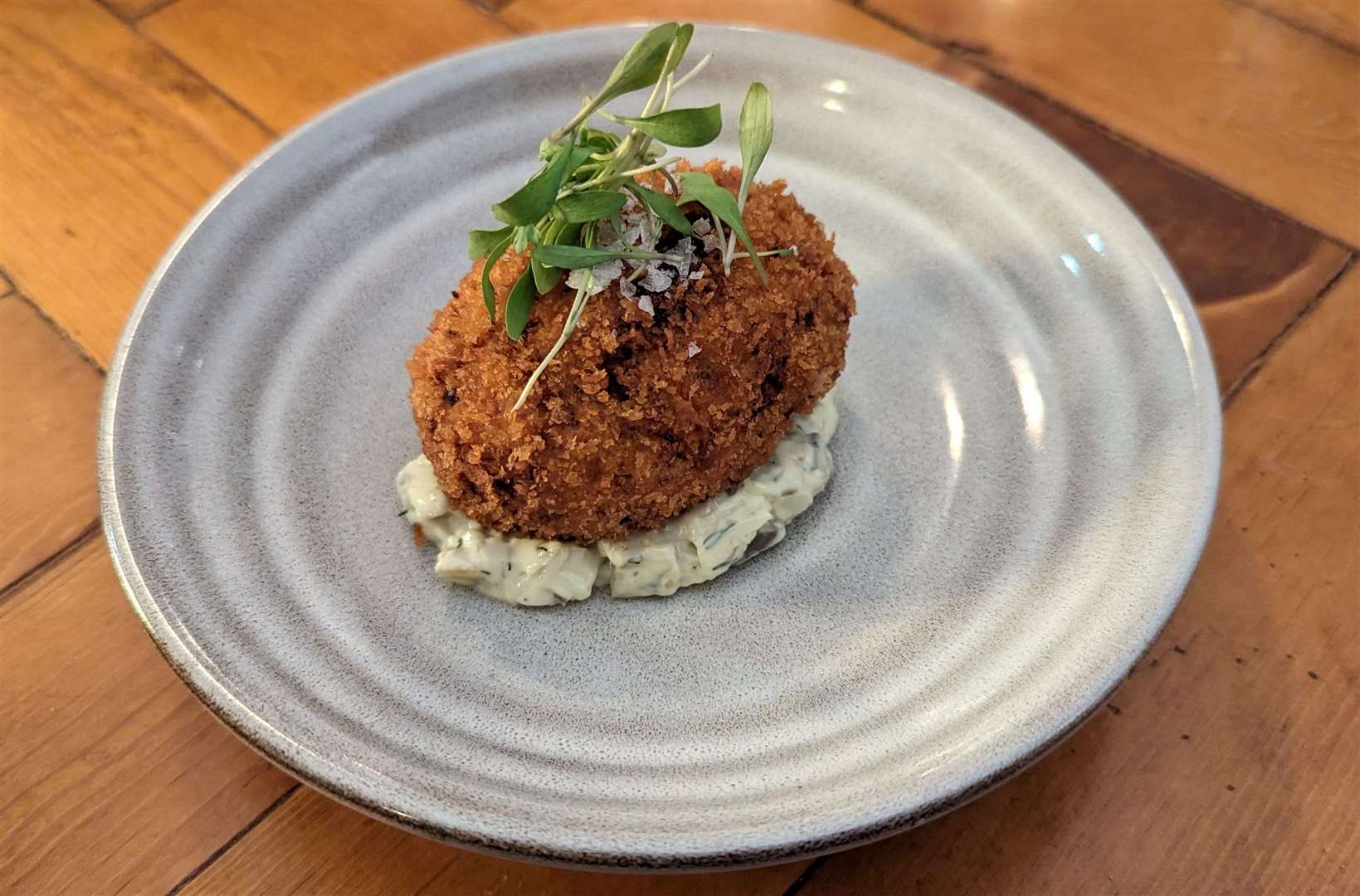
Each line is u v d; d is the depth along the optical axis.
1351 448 0.24
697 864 0.17
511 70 0.27
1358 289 0.26
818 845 0.17
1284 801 0.20
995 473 0.23
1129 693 0.21
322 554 0.22
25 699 0.21
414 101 0.26
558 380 0.20
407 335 0.25
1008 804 0.20
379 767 0.18
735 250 0.21
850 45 0.27
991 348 0.24
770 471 0.22
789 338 0.22
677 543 0.22
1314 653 0.21
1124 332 0.23
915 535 0.22
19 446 0.24
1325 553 0.22
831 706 0.20
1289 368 0.25
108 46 0.31
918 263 0.26
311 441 0.23
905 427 0.24
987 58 0.31
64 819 0.20
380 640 0.21
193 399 0.23
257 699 0.18
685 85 0.28
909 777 0.17
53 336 0.25
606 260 0.20
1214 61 0.31
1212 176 0.28
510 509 0.21
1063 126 0.29
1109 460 0.22
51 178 0.28
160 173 0.28
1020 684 0.19
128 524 0.20
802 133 0.27
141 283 0.26
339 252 0.25
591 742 0.20
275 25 0.31
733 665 0.21
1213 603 0.22
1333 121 0.29
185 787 0.20
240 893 0.19
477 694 0.20
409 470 0.23
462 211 0.26
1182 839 0.20
